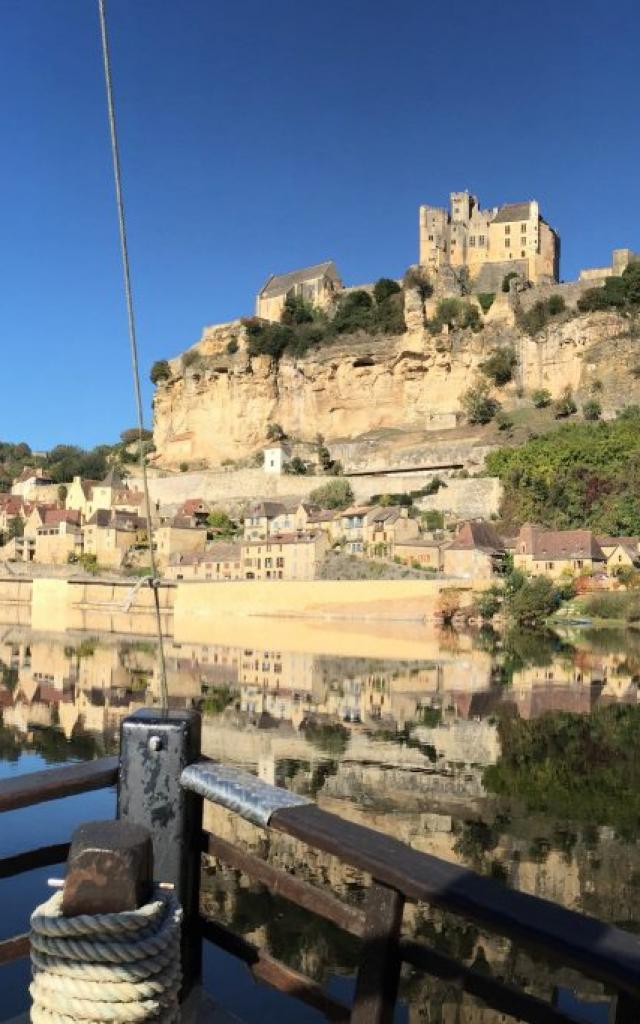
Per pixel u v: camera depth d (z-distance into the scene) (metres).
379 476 125.81
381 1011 3.90
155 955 3.32
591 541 89.44
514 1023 10.66
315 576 96.50
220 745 27.59
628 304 130.25
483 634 70.94
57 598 103.06
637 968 2.87
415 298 144.75
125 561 114.00
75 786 4.71
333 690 40.22
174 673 46.62
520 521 103.94
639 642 63.41
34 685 41.34
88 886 3.32
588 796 21.52
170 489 137.88
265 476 129.88
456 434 129.50
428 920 13.65
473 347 140.88
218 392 154.25
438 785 22.62
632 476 99.19
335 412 149.00
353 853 3.84
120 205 4.52
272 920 13.29
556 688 40.72
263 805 4.28
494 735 29.41
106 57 4.34
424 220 155.75
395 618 84.38
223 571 104.75
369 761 25.41
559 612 80.69
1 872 4.93
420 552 95.44
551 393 133.38
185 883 4.78
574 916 3.26
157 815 4.71
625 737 29.06
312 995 4.60
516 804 20.83
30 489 155.12
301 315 158.62
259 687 41.22
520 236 154.00
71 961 3.22
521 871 16.25
